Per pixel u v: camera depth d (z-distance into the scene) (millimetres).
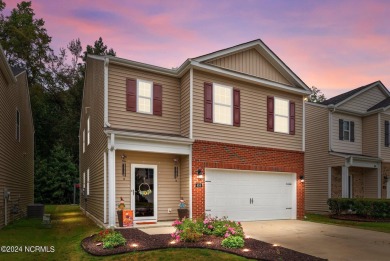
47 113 37000
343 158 18922
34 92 31203
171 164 12852
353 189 21000
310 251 8414
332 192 19766
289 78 16188
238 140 13945
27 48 30078
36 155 35938
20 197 16297
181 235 8727
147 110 13062
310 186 20891
